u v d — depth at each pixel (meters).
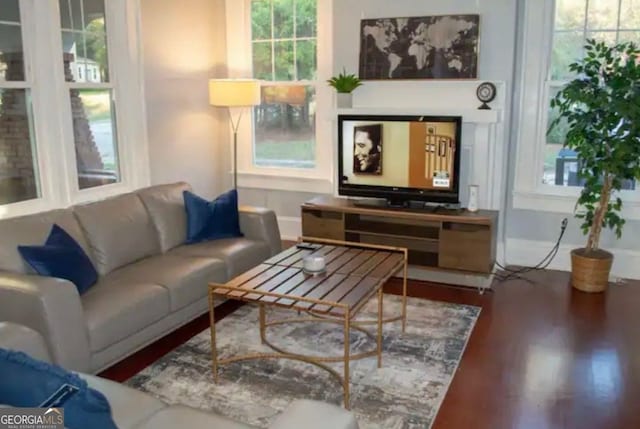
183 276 3.32
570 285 4.22
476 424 2.47
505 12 4.25
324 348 3.21
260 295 2.69
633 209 4.30
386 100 4.73
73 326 2.62
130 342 2.98
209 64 5.36
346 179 4.57
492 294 4.05
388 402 2.64
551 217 4.57
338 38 4.82
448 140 4.16
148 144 4.71
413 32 4.50
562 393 2.72
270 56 5.35
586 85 3.80
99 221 3.40
